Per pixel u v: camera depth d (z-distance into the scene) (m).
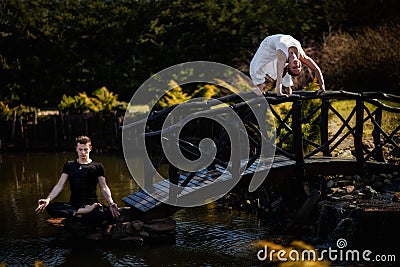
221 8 22.81
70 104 20.73
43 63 22.73
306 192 9.73
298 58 9.12
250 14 22.45
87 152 9.19
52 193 9.00
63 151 19.31
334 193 9.62
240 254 8.46
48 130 19.83
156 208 9.19
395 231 8.32
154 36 22.78
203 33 22.66
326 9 21.19
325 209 9.05
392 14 19.78
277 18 22.27
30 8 23.06
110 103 20.89
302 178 9.73
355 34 19.58
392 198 9.05
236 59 21.17
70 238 9.07
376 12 20.23
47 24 22.89
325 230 9.02
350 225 8.53
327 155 10.75
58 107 20.91
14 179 14.15
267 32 22.05
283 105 12.92
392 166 10.06
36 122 19.86
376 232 8.40
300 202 9.71
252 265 8.01
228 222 10.12
